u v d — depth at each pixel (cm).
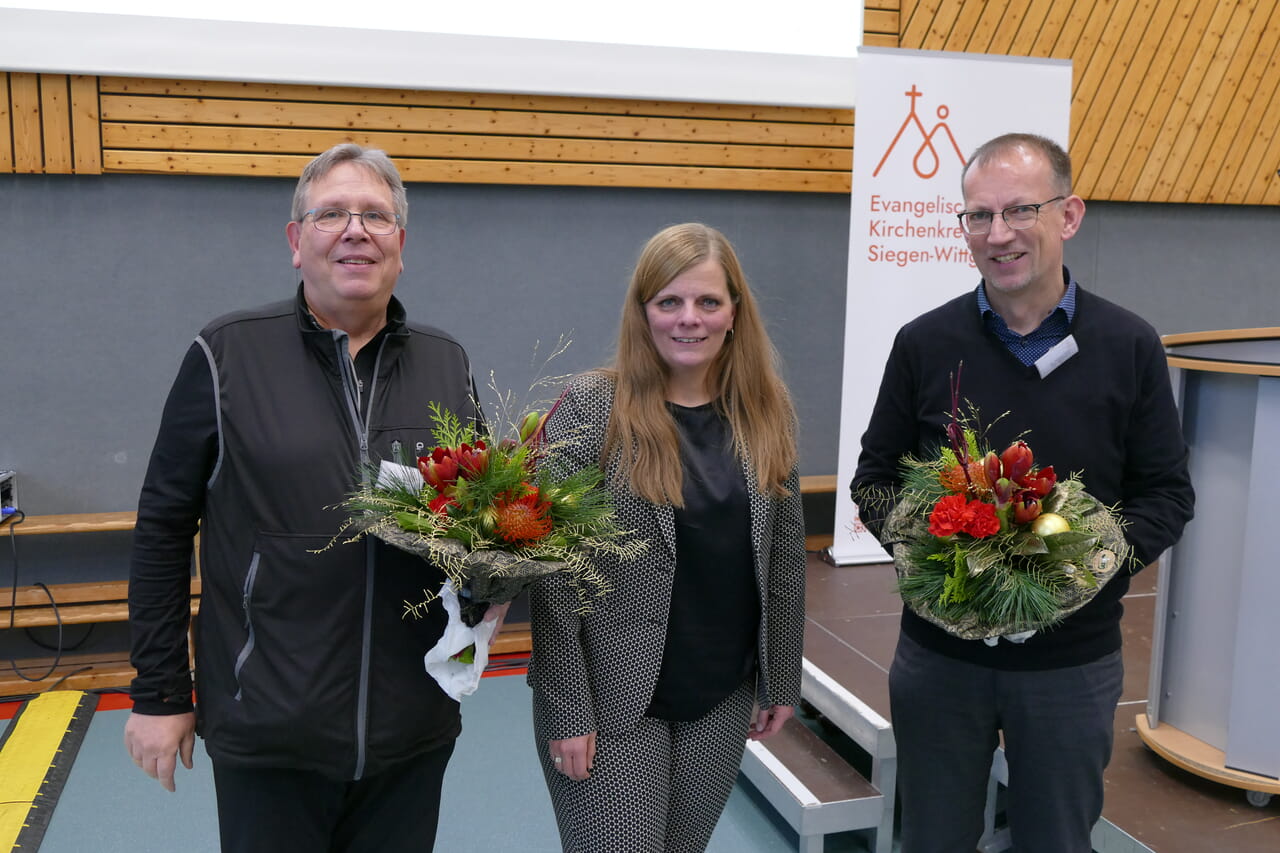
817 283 491
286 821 163
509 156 440
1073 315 186
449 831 302
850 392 442
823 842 299
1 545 408
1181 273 548
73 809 312
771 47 459
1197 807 243
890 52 425
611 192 459
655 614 175
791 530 192
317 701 156
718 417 186
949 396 195
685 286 173
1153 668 266
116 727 369
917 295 441
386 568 161
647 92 446
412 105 429
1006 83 437
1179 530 186
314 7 411
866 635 366
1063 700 183
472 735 366
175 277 417
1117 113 515
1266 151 540
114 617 398
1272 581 233
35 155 394
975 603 164
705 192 471
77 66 388
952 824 200
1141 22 507
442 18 423
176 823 305
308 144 420
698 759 184
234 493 159
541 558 150
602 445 178
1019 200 179
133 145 402
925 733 196
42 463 412
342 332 162
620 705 175
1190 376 249
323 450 159
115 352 415
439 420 163
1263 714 238
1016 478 166
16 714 372
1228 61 522
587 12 438
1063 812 189
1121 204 533
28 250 401
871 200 430
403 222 170
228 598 160
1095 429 184
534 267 455
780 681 195
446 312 448
